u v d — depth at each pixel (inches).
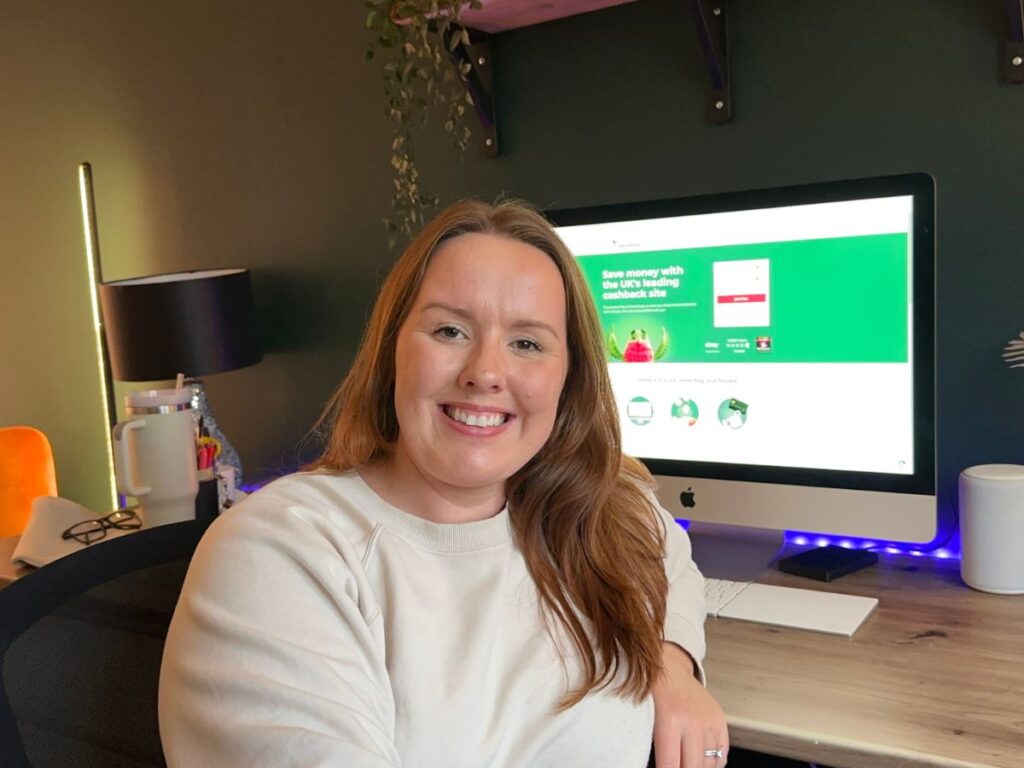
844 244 49.4
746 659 42.4
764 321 52.4
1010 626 44.7
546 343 37.0
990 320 55.4
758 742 36.4
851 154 58.4
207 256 93.4
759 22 60.2
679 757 36.5
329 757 26.8
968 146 54.7
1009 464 53.3
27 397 113.0
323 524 34.6
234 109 88.2
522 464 37.3
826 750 34.8
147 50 93.5
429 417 35.7
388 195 79.4
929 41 55.0
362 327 82.8
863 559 54.5
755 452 53.7
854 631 44.5
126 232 99.3
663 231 54.9
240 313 81.0
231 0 86.3
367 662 32.6
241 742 27.5
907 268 47.9
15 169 107.5
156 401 62.3
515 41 70.5
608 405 41.0
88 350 105.7
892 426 49.3
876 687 38.8
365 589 34.0
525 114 71.1
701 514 55.7
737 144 62.2
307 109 83.2
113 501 106.9
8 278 111.4
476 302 35.8
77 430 108.7
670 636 41.0
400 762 32.0
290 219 86.4
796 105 59.7
